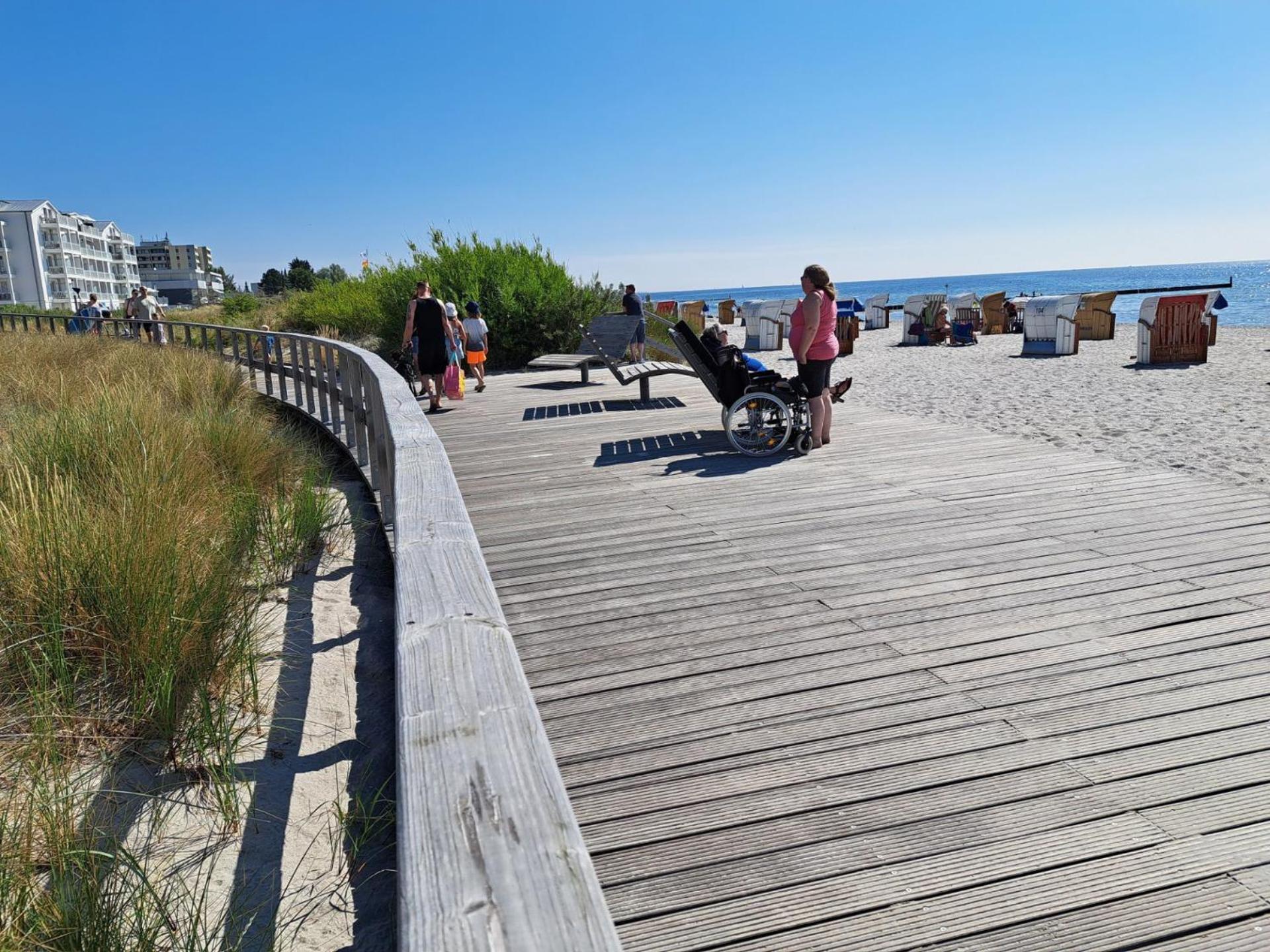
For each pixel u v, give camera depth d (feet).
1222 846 7.25
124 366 33.22
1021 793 8.06
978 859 7.19
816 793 8.18
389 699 11.59
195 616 11.08
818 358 24.32
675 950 6.32
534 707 4.16
